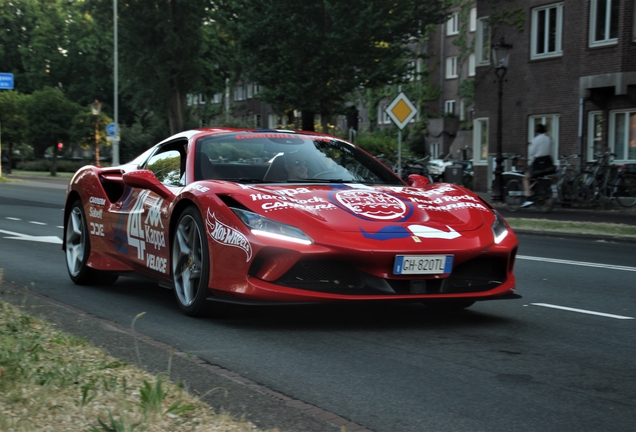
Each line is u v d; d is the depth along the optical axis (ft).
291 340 15.78
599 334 16.99
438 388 12.42
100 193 22.50
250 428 9.53
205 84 186.91
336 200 17.28
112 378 11.34
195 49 150.10
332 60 82.28
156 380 11.30
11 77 103.09
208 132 20.85
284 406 10.87
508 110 83.10
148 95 152.15
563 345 15.76
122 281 24.23
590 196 61.57
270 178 19.38
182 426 9.40
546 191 59.57
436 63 186.91
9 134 162.09
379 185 19.42
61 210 57.93
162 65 147.33
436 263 16.26
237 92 234.99
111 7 144.77
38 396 10.12
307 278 16.12
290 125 114.01
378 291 16.05
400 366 13.79
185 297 18.17
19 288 21.30
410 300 16.24
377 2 82.43
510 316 19.10
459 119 181.37
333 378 12.94
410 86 190.19
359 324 17.53
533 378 13.09
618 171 60.80
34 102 158.81
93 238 22.66
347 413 11.10
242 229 16.34
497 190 68.80
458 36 179.42
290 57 84.23
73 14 218.59
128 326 16.98
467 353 14.88
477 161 87.92
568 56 75.25
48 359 12.26
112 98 226.38
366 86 87.97
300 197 17.22
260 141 20.70
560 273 28.14
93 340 14.55
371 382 12.72
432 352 14.90
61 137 161.68
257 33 83.97
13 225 44.80
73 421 9.34
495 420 10.85
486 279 17.34
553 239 43.45
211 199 17.24
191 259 18.01
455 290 16.75
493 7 83.71
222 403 10.93
